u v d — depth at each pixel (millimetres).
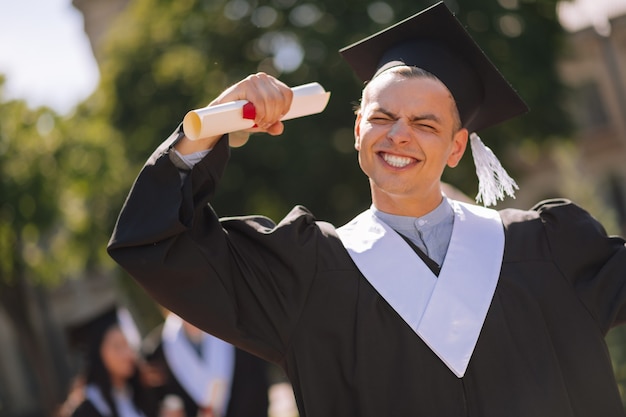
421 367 3254
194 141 3303
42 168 24688
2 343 36250
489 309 3314
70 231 26625
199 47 23094
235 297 3340
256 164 21391
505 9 21812
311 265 3367
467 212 3525
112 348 6871
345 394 3293
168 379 7355
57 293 36469
